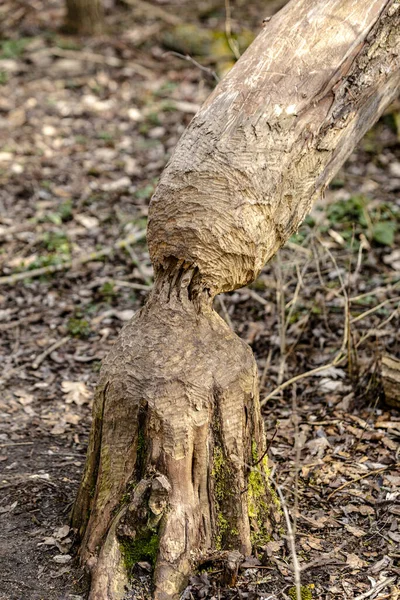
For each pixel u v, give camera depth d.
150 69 10.08
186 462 2.85
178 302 2.99
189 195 2.92
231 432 2.93
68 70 10.11
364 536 3.29
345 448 3.94
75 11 11.06
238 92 3.07
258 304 5.53
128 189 7.38
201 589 2.80
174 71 9.95
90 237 6.59
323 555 3.14
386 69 3.29
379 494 3.56
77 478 3.72
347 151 3.38
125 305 5.65
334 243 6.18
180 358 2.92
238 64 3.21
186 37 10.24
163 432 2.84
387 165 7.61
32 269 6.10
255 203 2.92
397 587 2.98
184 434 2.84
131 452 2.91
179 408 2.85
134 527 2.83
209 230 2.89
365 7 3.27
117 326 5.41
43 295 5.80
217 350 2.97
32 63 10.30
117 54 10.53
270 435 4.08
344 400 4.35
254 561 2.98
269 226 3.01
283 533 3.21
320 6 3.30
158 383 2.88
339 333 5.08
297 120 3.04
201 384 2.88
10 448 4.03
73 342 5.24
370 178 7.38
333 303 5.40
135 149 8.19
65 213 6.89
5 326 5.41
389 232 6.20
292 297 5.51
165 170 3.01
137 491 2.82
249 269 3.03
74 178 7.61
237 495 2.96
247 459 3.04
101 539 2.93
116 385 2.93
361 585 2.99
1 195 7.25
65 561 3.06
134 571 2.85
